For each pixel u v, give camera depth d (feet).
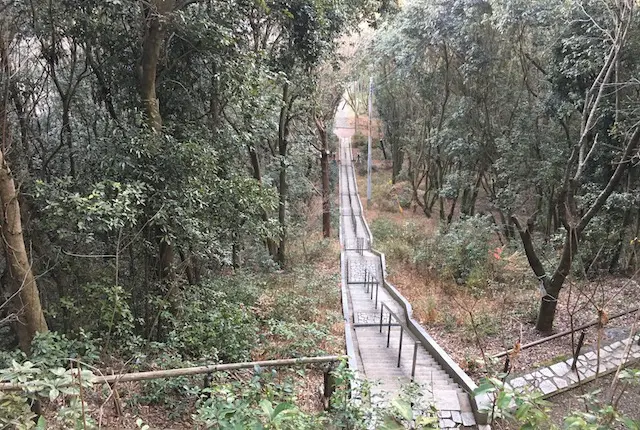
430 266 50.98
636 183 40.70
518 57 56.70
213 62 28.14
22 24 22.77
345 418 15.52
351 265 60.29
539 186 56.03
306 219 84.28
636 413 18.79
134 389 19.58
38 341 16.48
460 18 53.01
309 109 55.47
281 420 8.78
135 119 24.85
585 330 28.73
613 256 41.29
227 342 24.77
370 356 29.60
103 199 20.20
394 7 54.49
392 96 97.91
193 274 33.30
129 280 26.09
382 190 119.14
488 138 62.39
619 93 37.37
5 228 15.98
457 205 101.65
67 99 25.53
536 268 31.40
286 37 36.29
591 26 36.17
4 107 19.76
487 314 34.65
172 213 24.03
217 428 10.49
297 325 29.94
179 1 25.25
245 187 29.58
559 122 49.70
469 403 22.11
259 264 53.83
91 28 24.67
